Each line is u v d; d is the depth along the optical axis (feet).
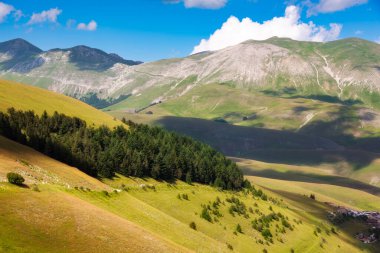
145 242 182.70
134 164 443.32
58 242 145.38
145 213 268.21
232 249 312.29
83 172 355.77
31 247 133.80
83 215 180.45
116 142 496.64
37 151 346.95
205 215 375.86
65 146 375.66
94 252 148.87
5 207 153.69
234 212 439.63
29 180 209.15
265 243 391.04
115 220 197.47
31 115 486.38
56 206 177.27
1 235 132.77
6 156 259.60
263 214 480.64
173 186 453.99
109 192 277.23
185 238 261.24
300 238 456.04
